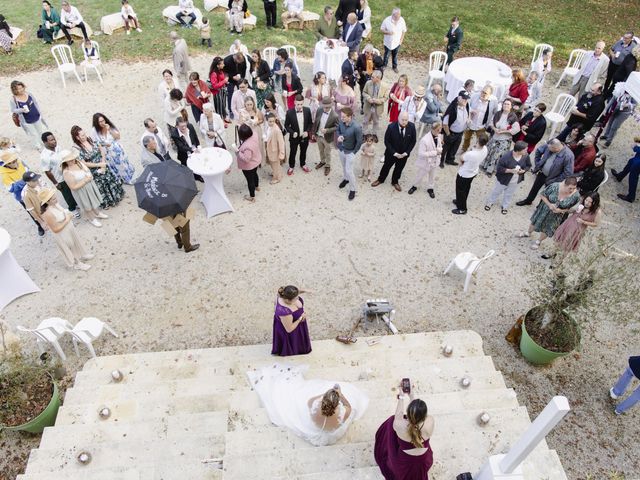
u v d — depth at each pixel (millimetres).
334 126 10422
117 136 10117
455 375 6750
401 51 16219
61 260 9062
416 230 9867
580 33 17344
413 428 4418
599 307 6980
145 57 15469
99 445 5742
